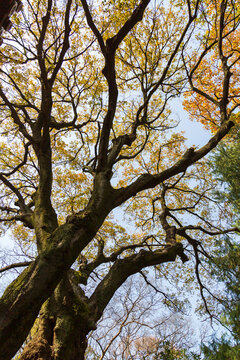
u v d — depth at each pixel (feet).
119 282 22.84
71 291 19.06
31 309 12.62
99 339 50.80
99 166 21.97
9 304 12.33
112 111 20.61
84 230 16.34
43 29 23.89
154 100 41.98
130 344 54.80
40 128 29.48
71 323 18.01
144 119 31.83
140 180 21.86
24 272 13.87
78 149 42.80
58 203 41.50
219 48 30.12
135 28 35.17
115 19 29.94
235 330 29.89
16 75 33.50
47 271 13.75
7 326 11.76
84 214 17.24
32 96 35.01
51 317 18.45
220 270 33.37
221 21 28.89
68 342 17.28
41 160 25.58
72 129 38.37
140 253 24.31
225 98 29.66
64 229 15.89
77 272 24.48
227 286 32.73
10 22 18.31
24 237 42.04
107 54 18.15
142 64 36.68
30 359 15.75
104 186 20.08
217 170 37.88
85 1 17.28
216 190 38.68
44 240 19.30
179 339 50.98
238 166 36.27
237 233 35.88
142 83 33.27
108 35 33.35
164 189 39.24
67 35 22.70
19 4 18.60
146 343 53.47
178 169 23.49
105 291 21.77
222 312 32.58
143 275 33.83
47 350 16.52
